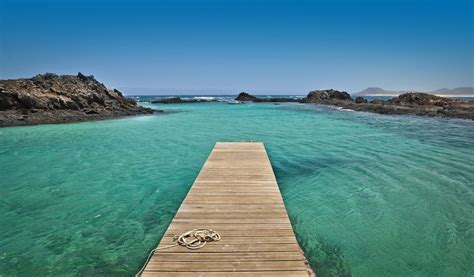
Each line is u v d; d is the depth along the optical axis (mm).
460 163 13508
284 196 9828
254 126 28109
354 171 12477
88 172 12719
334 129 25344
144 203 9469
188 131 24984
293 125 28609
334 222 7996
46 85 36812
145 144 19125
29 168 13281
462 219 8031
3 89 31281
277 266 5113
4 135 22359
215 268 5031
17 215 8570
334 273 5945
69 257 6539
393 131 23594
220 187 9125
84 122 30953
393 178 11484
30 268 6168
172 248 5617
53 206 9195
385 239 7121
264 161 12477
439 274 5844
